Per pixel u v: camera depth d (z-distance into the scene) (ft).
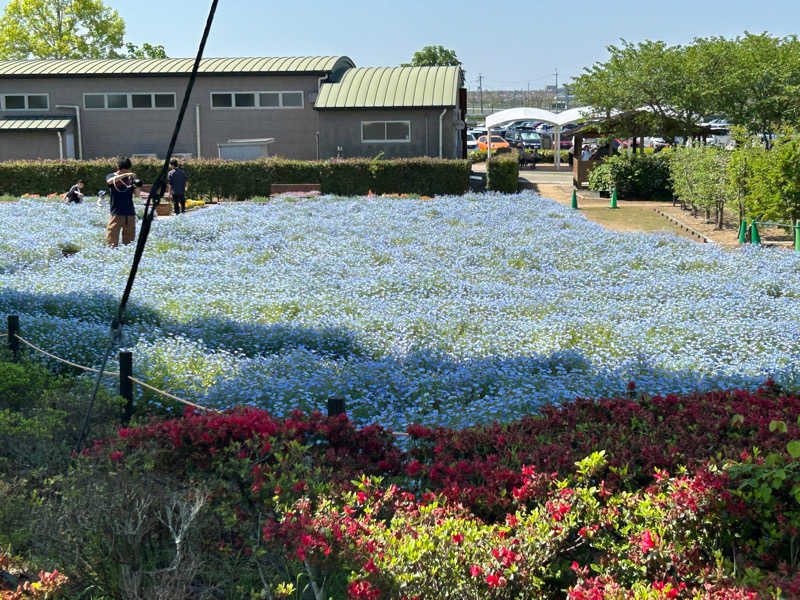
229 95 124.16
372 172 105.09
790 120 98.22
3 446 19.99
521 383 29.37
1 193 104.99
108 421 23.25
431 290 49.06
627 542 15.67
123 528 15.52
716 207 78.38
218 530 16.65
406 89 119.14
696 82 104.22
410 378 30.19
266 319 39.47
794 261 54.80
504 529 14.78
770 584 14.16
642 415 21.45
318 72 121.60
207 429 18.38
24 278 47.44
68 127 123.54
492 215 82.53
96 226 77.25
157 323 39.22
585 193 109.81
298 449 17.78
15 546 16.28
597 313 42.45
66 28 196.24
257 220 77.56
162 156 125.90
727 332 37.35
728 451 17.98
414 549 13.66
